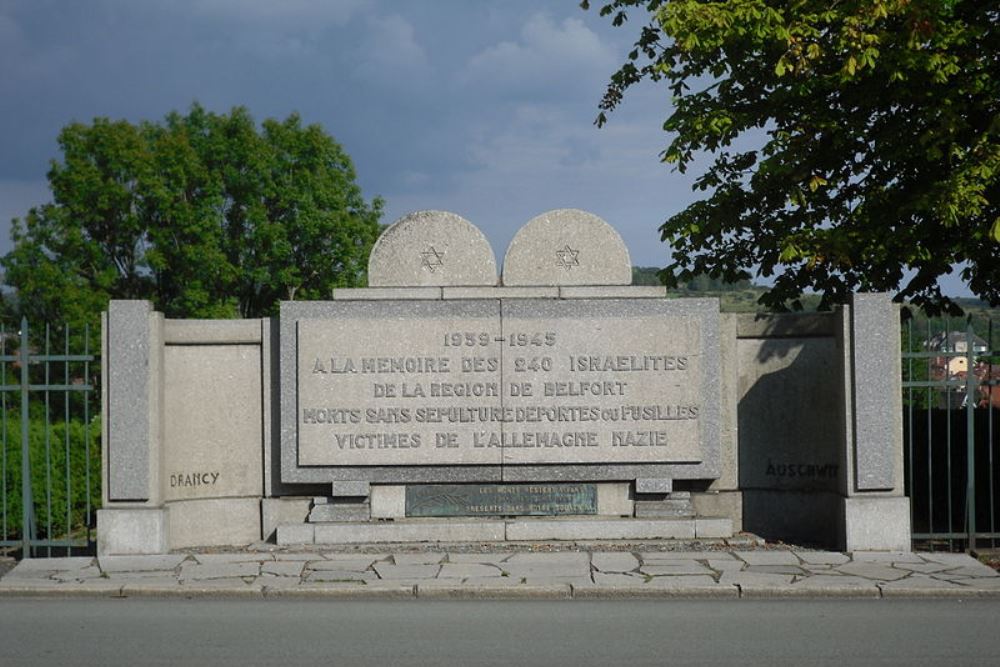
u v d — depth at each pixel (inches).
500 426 481.1
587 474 482.9
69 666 292.0
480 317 482.3
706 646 307.4
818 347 492.4
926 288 689.0
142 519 448.5
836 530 467.5
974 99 610.2
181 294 1649.9
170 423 476.4
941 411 598.9
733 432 489.7
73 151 1596.9
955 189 566.6
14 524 585.6
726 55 663.8
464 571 408.5
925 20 555.5
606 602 370.0
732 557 434.9
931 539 480.1
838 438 472.4
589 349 482.0
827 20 597.9
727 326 491.8
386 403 481.4
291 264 1657.2
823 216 680.4
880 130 636.7
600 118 729.6
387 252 495.5
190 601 375.9
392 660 294.2
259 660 295.7
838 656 296.2
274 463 488.7
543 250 497.4
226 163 1674.5
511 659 294.7
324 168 1690.5
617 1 715.4
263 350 490.3
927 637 317.4
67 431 479.8
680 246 701.3
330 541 470.0
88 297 1547.7
